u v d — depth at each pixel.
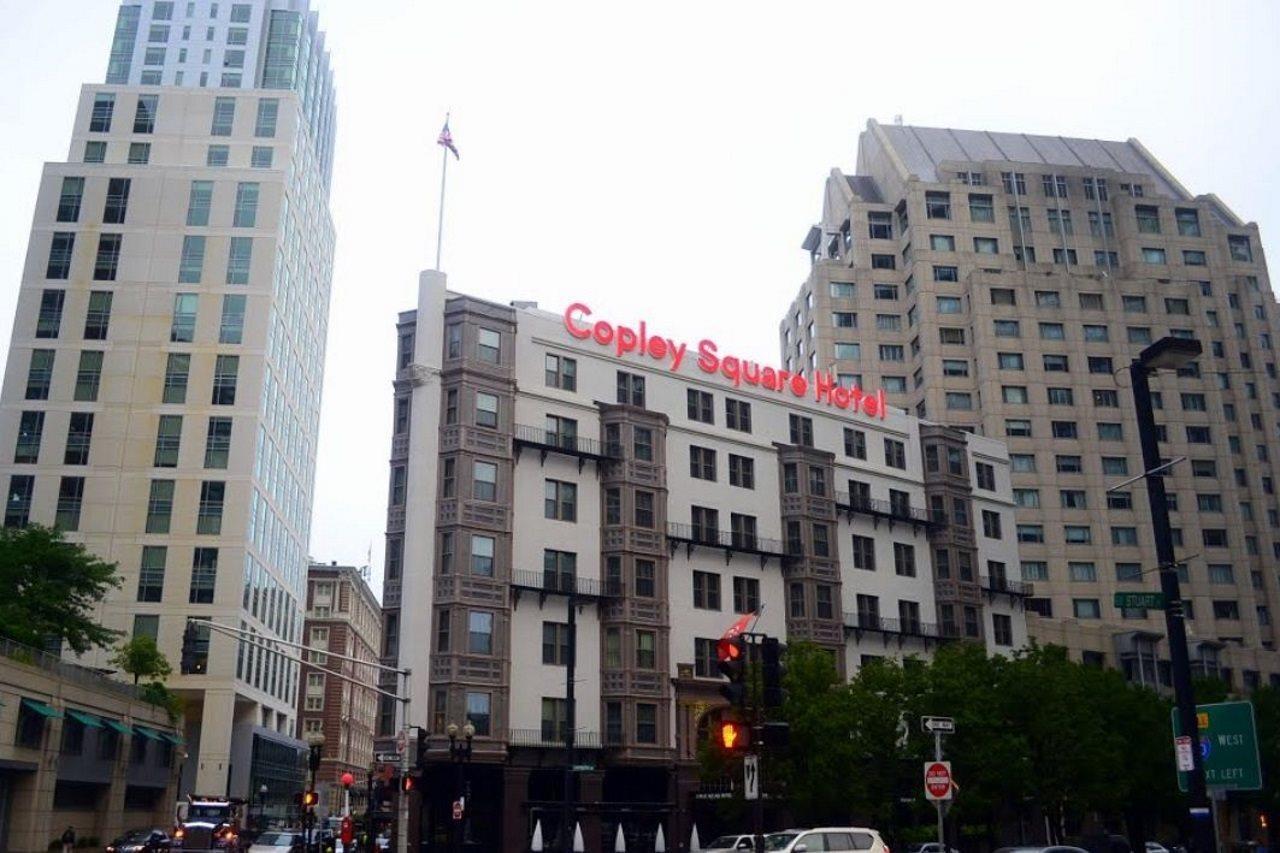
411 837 50.38
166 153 103.12
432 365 57.47
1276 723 71.81
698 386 67.25
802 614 66.06
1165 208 127.12
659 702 58.09
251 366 91.19
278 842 49.56
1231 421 118.44
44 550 63.16
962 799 50.16
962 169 127.00
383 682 53.22
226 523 86.31
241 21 161.00
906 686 51.91
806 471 69.00
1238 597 107.94
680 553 62.44
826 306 120.88
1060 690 54.28
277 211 96.62
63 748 55.72
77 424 87.69
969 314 116.38
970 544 77.50
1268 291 128.25
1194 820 18.31
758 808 20.73
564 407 60.91
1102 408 112.62
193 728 85.44
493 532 55.59
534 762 53.91
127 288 92.12
